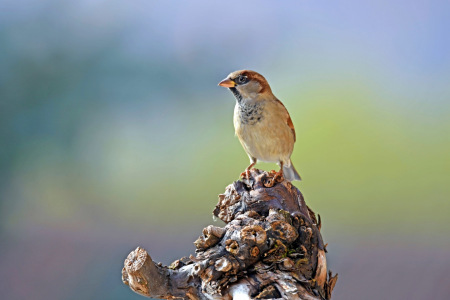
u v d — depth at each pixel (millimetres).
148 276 4066
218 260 4113
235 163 15281
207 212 14164
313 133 16109
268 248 4215
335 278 4746
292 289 3953
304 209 4805
